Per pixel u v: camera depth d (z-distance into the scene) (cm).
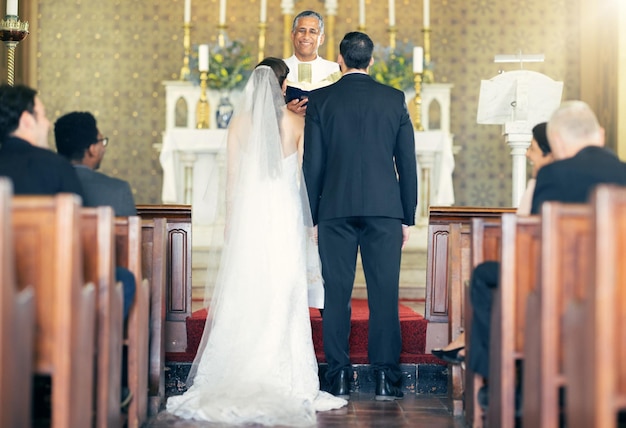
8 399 276
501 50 1102
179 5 1095
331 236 529
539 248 356
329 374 543
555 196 383
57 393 310
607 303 274
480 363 433
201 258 836
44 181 388
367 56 534
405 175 535
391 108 527
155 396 505
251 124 520
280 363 498
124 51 1095
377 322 533
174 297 586
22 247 309
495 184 1103
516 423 422
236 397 486
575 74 1093
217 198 532
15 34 627
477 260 446
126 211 464
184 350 583
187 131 924
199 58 939
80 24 1095
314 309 684
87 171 463
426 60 1020
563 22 1096
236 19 1097
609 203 274
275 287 505
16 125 404
